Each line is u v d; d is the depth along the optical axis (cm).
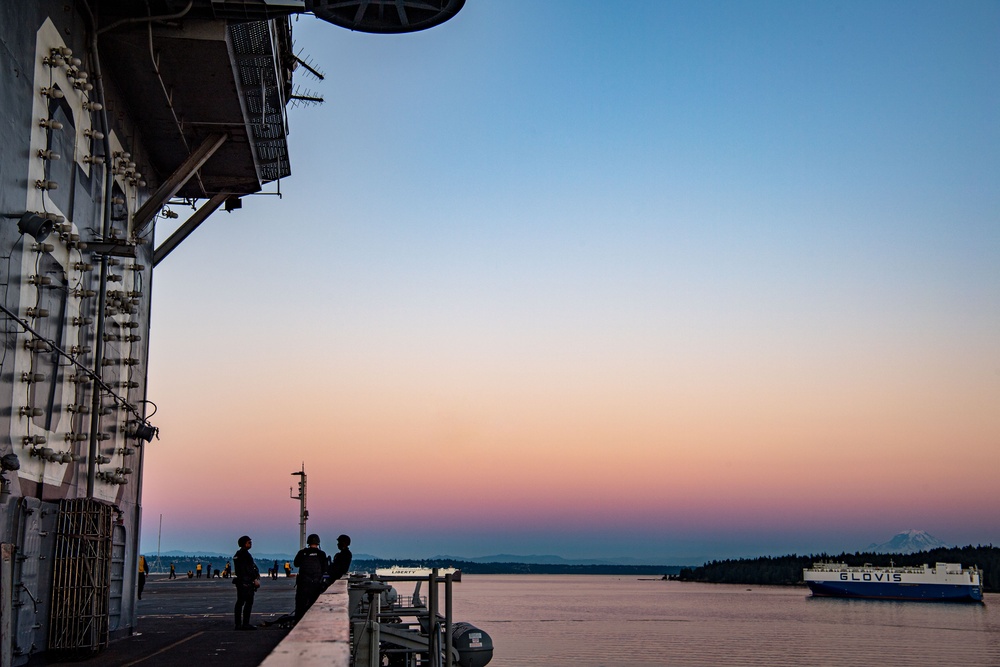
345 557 2150
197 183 2467
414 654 1886
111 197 1827
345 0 1873
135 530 1992
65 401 1555
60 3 1502
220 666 1275
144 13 1706
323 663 450
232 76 1881
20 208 1310
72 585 1368
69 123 1550
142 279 2116
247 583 1981
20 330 1315
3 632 1142
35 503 1294
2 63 1237
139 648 1544
